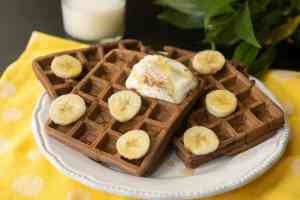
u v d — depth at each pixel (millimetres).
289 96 681
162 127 584
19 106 664
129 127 597
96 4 772
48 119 609
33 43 733
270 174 598
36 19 806
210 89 635
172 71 615
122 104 602
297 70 743
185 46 769
